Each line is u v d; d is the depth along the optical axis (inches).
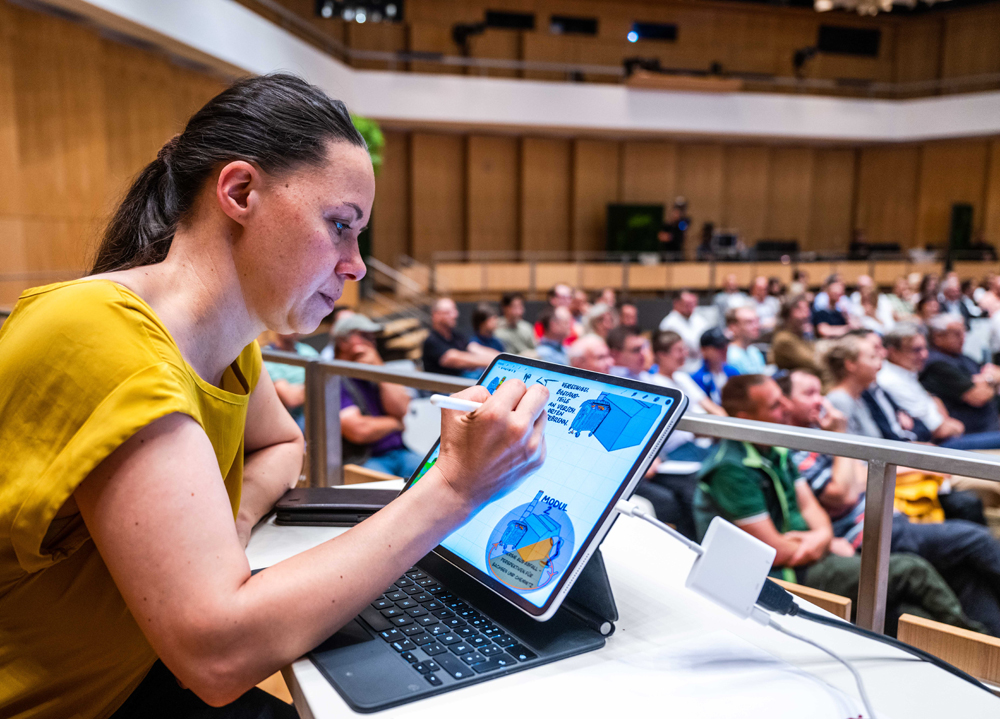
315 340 211.9
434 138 480.4
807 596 35.0
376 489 41.8
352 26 449.4
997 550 73.0
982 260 454.9
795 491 77.7
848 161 539.8
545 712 22.5
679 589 31.1
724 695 23.6
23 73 240.7
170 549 22.0
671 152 506.9
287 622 22.5
